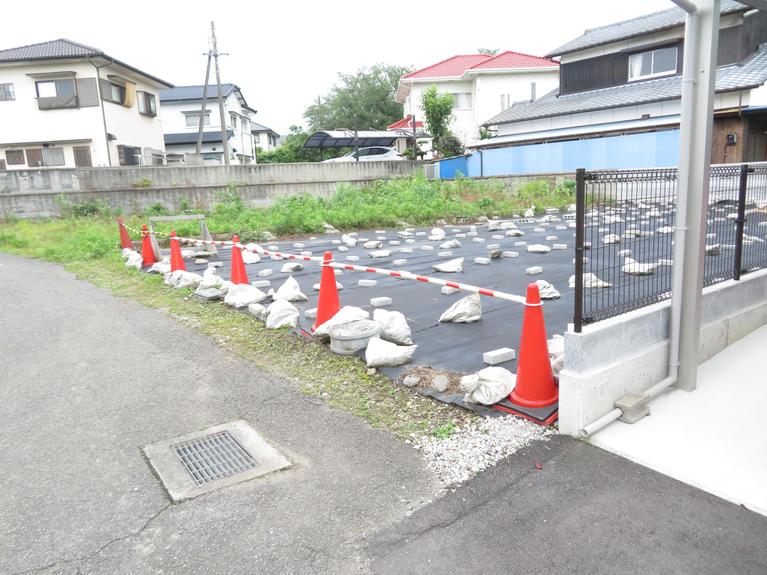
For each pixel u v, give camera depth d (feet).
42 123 78.48
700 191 12.50
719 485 9.66
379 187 70.08
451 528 8.95
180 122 123.24
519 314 19.94
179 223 51.21
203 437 12.54
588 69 79.25
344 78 165.78
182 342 19.47
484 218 56.13
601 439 11.31
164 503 10.03
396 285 25.81
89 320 22.84
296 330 19.35
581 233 11.05
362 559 8.34
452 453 11.21
